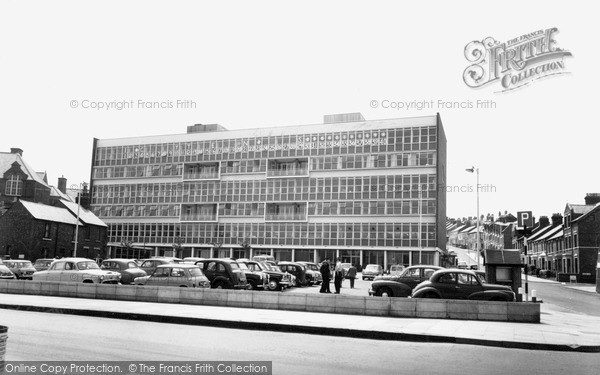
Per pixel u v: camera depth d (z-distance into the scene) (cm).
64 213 5747
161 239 7688
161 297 1939
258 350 1022
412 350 1102
